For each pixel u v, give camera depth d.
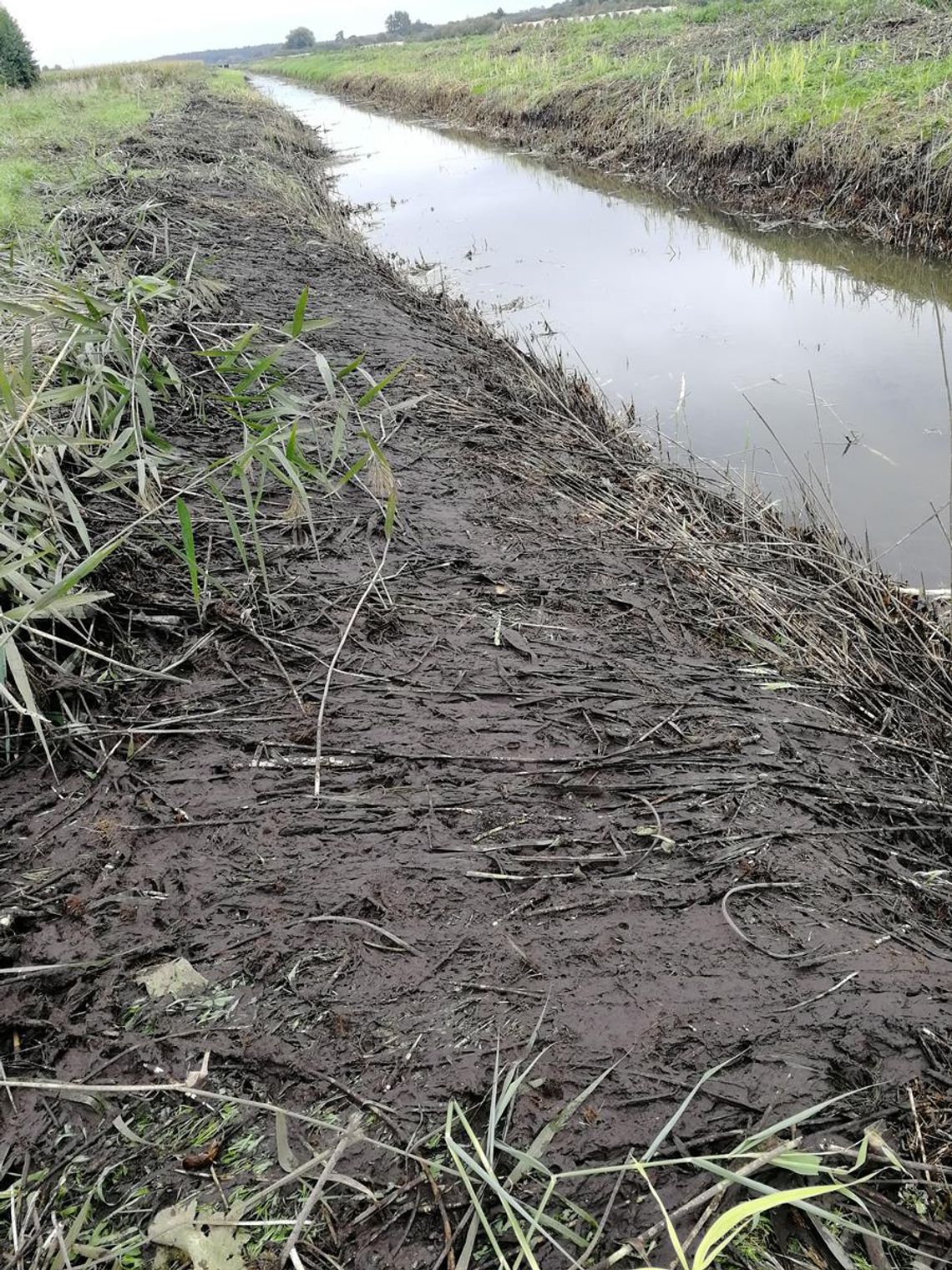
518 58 20.58
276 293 6.57
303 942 1.83
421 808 2.18
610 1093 1.54
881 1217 1.38
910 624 3.19
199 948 1.81
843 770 2.43
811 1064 1.60
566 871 2.02
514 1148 1.46
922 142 8.16
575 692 2.62
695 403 5.63
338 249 8.36
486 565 3.29
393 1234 1.35
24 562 2.25
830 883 2.02
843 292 7.45
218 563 3.07
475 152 16.23
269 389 3.20
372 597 3.00
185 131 14.79
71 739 2.33
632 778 2.31
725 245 9.07
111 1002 1.70
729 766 2.37
